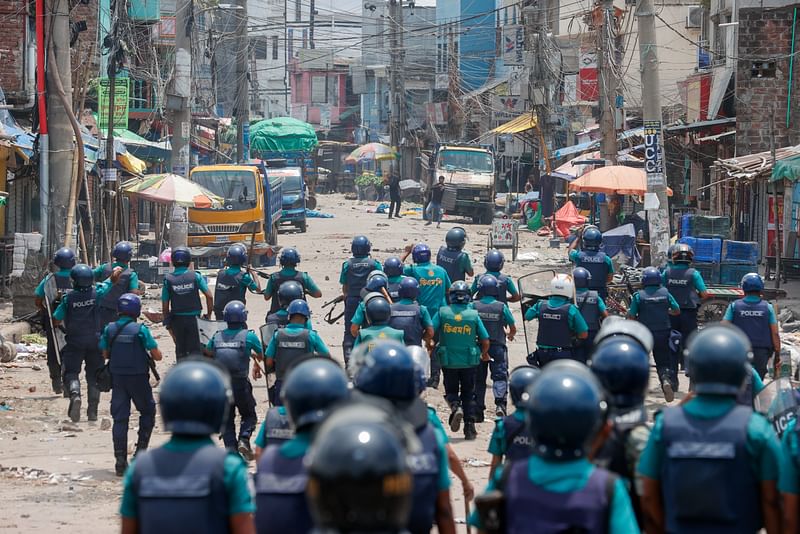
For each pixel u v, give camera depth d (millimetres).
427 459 10875
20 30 67312
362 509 6020
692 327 32094
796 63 72125
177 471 9562
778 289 51875
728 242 47281
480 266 69625
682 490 10422
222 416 9891
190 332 31797
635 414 11023
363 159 172000
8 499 21375
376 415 6484
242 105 109438
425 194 119625
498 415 27719
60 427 28891
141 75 87688
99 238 67312
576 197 105125
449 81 169750
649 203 45875
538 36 107562
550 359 27422
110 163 61469
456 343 26891
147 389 23969
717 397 10617
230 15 134500
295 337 22844
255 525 10266
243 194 76562
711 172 84688
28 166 60344
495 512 8867
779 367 27188
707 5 95625
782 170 53969
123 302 23719
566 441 8773
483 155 115250
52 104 48281
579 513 8648
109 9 86688
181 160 69625
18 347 41188
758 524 10523
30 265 45344
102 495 21906
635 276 44219
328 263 71438
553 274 29344
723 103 82375
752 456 10398
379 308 23312
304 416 9969
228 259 33625
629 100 109875
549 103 108062
